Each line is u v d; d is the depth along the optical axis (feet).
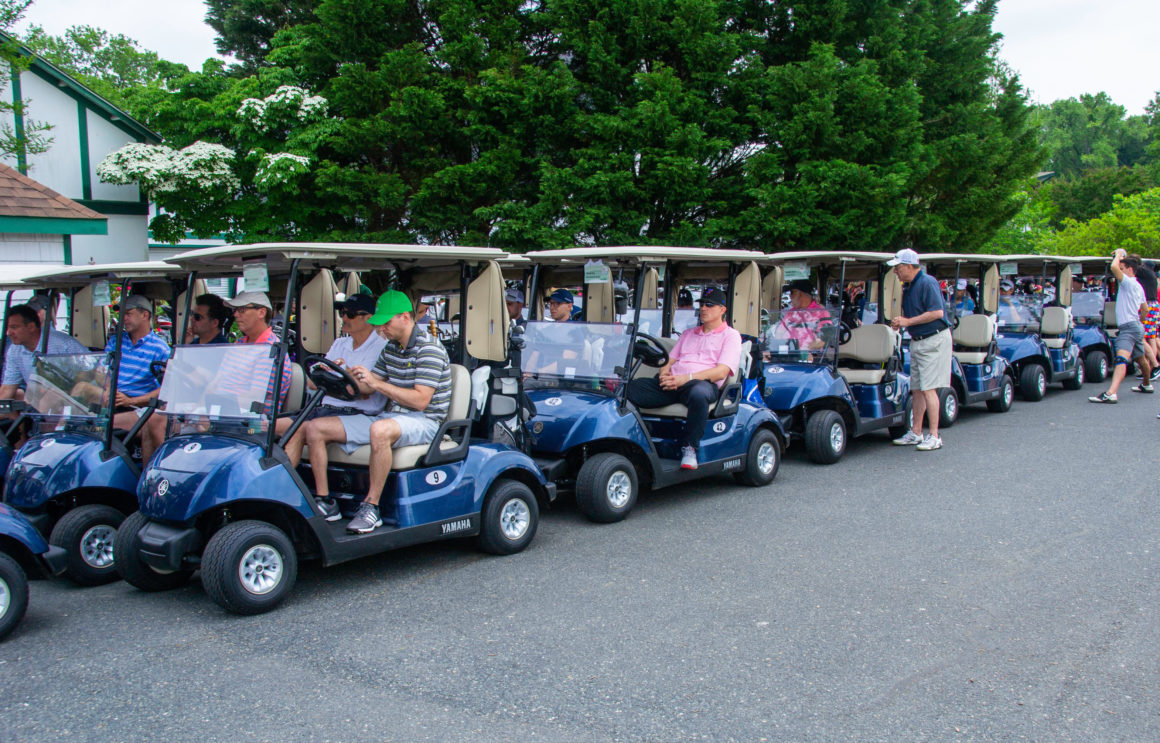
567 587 14.10
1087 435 25.99
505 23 38.75
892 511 18.39
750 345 20.90
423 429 14.53
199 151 40.47
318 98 39.55
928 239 46.52
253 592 12.82
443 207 37.06
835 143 38.47
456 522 15.01
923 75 46.16
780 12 41.81
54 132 42.50
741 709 9.79
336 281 20.43
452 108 38.47
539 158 37.45
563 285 21.90
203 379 13.99
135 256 46.19
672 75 36.96
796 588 13.80
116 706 10.04
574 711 9.80
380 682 10.62
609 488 17.84
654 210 37.70
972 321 30.04
